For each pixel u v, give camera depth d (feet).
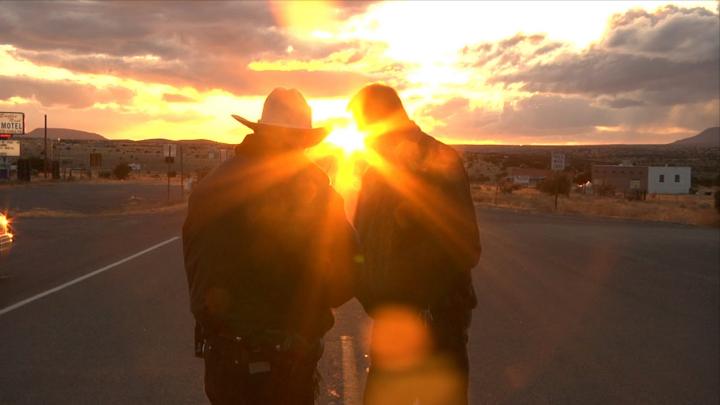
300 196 11.93
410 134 15.06
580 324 32.01
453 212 14.66
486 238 77.71
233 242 11.66
